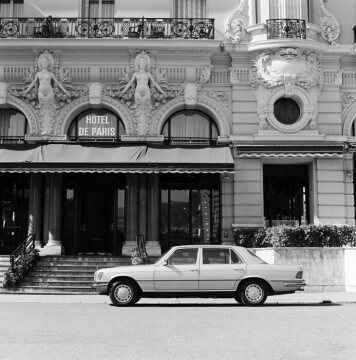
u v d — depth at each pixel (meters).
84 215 21.78
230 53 21.41
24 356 6.96
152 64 21.30
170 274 13.14
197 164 19.27
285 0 21.80
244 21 21.91
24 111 21.30
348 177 21.17
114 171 19.09
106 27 21.41
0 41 20.78
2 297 15.61
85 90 21.36
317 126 21.25
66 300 14.84
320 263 16.98
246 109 21.36
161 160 19.41
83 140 21.59
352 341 8.06
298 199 21.77
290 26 21.19
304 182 21.88
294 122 21.45
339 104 21.45
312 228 17.72
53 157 19.52
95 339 8.22
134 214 20.89
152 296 13.20
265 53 21.25
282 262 16.88
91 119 21.80
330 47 21.36
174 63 21.36
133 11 22.20
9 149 20.17
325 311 11.96
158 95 21.30
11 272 17.23
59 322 10.13
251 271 13.16
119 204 21.84
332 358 6.86
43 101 21.12
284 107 21.64
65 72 21.27
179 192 21.80
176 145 20.64
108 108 21.66
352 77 21.78
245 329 9.19
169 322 10.06
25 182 21.91
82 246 21.62
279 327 9.41
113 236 21.64
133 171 19.17
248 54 21.50
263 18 21.81
